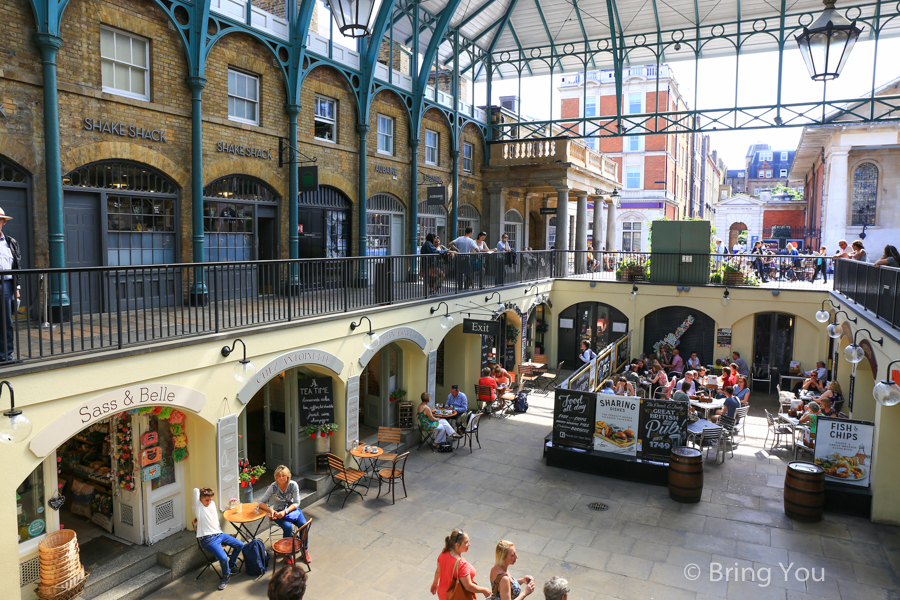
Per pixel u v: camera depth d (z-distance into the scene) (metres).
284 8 12.74
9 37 8.09
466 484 11.12
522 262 18.69
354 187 15.29
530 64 22.70
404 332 12.27
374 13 8.55
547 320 21.91
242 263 8.55
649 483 11.30
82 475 8.66
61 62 8.84
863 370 12.87
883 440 9.57
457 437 13.00
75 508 8.80
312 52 13.40
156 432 8.05
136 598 7.23
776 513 10.02
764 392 19.14
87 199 9.55
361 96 15.09
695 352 20.20
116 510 8.22
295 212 13.12
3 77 8.05
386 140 16.73
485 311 15.91
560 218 21.09
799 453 13.14
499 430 14.55
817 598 7.55
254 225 12.62
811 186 38.81
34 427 5.99
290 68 12.82
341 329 10.40
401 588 7.63
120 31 9.69
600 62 22.20
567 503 10.34
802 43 7.38
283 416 10.87
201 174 10.86
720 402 14.02
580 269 22.77
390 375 13.45
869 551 8.73
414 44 17.16
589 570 8.14
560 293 21.59
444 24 16.92
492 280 16.52
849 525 9.59
